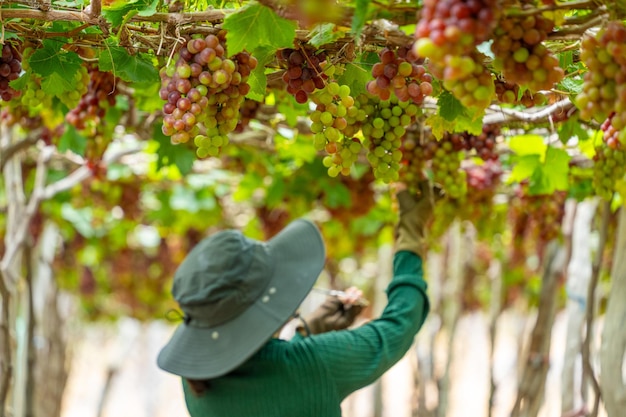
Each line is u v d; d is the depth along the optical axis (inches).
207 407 108.7
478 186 163.5
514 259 279.4
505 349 587.5
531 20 72.2
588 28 77.5
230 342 106.0
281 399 104.6
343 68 95.2
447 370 250.4
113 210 287.3
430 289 289.6
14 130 205.2
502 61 74.2
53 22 101.7
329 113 90.3
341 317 134.6
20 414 215.9
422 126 129.2
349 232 281.7
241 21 82.8
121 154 215.5
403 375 620.1
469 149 134.2
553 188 159.5
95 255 354.0
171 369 109.0
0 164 184.4
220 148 89.2
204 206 262.5
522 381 207.6
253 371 105.6
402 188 131.4
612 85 72.9
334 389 105.6
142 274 377.4
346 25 80.4
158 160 168.9
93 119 133.4
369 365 109.3
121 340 544.4
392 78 84.8
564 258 208.1
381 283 291.7
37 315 274.5
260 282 109.3
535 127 143.2
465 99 71.0
